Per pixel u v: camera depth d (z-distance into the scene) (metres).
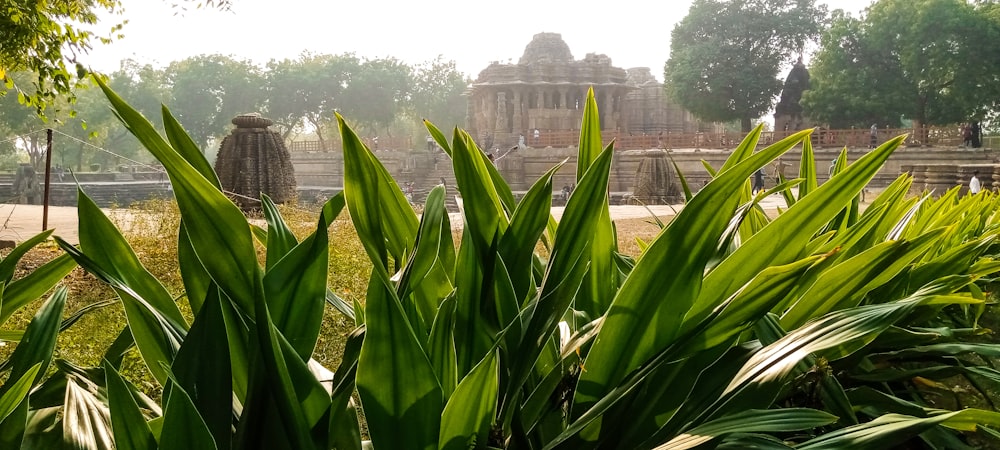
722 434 1.14
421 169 53.50
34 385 1.53
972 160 36.94
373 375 1.09
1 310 1.57
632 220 17.27
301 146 58.28
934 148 37.81
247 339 1.23
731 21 53.34
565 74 54.34
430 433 1.11
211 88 67.25
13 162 73.75
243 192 18.06
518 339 1.37
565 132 47.72
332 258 6.73
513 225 1.54
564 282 1.41
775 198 26.20
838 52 45.88
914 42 42.47
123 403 1.02
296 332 1.23
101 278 1.21
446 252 1.71
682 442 1.12
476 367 1.09
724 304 1.31
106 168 73.88
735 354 1.38
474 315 1.47
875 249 1.54
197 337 1.14
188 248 1.34
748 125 54.59
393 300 1.08
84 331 4.49
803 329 1.32
